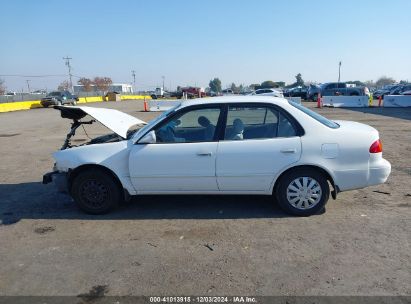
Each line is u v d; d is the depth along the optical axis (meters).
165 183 4.89
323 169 4.63
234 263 3.64
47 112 29.88
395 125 14.37
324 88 35.62
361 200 5.37
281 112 4.74
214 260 3.71
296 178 4.72
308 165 4.66
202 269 3.54
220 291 3.16
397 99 25.98
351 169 4.63
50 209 5.44
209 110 4.86
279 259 3.68
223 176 4.75
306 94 39.38
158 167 4.84
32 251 4.05
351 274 3.36
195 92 58.53
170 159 4.79
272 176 4.70
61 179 5.13
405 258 3.63
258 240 4.14
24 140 13.06
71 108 5.29
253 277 3.37
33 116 25.44
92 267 3.65
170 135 4.92
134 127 5.66
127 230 4.56
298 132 4.68
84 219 4.99
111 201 5.07
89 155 4.98
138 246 4.10
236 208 5.18
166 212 5.13
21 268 3.68
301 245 3.97
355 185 4.69
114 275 3.48
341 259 3.64
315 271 3.43
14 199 5.99
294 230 4.37
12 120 22.42
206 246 4.04
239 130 4.78
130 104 43.66
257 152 4.66
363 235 4.18
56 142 12.32
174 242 4.17
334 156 4.60
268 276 3.37
